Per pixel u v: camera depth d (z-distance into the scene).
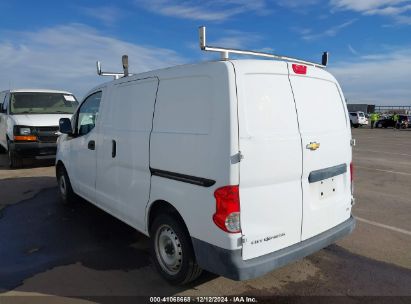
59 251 4.48
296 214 3.34
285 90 3.28
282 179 3.18
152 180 3.71
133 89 4.11
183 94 3.35
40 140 9.51
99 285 3.67
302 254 3.35
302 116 3.39
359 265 4.12
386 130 35.44
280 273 3.92
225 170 2.90
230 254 2.94
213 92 3.03
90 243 4.73
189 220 3.24
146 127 3.81
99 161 4.86
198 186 3.13
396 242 4.79
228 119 2.90
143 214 3.93
